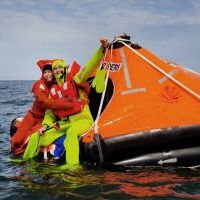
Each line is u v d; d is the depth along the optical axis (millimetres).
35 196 5234
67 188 5484
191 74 7332
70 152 6715
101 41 7484
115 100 7098
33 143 7430
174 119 6508
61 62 7406
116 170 6316
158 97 6883
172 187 5398
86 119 7234
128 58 7570
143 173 6121
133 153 6566
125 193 5199
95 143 6500
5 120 13945
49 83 7695
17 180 6012
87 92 7609
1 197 5254
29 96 31172
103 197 5078
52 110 7492
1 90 45719
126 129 6543
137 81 7211
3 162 7250
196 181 5645
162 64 7352
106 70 7652
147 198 5000
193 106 6680
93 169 6406
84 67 7492
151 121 6555
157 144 6449
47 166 6797
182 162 6406
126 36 7926
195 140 6477
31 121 7926
